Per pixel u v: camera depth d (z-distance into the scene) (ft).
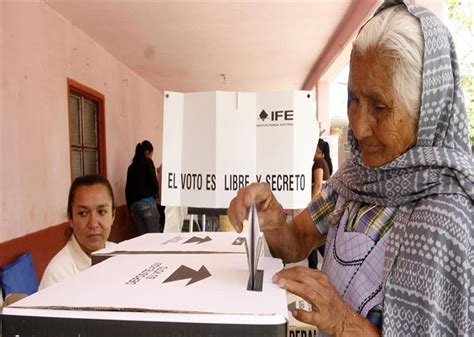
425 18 2.13
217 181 3.41
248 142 3.44
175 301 1.75
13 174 10.16
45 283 4.94
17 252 10.17
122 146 19.74
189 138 3.51
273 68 22.06
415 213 2.12
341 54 16.96
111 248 2.97
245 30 15.38
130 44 16.67
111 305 1.69
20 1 10.60
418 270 1.98
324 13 13.98
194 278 2.14
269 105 3.42
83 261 5.24
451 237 1.94
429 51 2.08
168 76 23.24
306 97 3.42
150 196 18.39
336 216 2.77
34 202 11.14
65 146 13.20
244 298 1.79
